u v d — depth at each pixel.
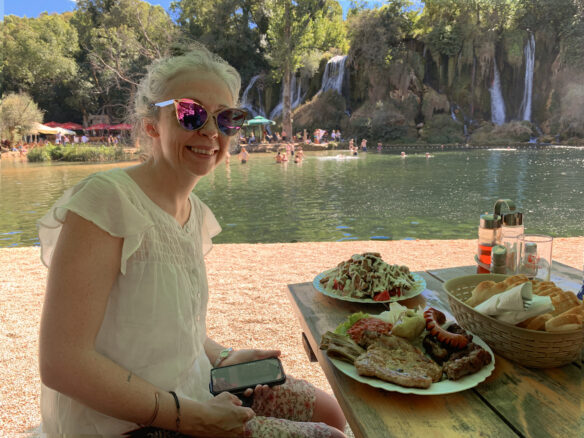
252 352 1.39
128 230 0.98
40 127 35.31
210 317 3.21
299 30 38.25
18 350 2.70
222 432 1.04
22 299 3.65
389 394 0.98
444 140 35.78
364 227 8.59
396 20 38.91
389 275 1.59
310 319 1.43
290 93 43.72
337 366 1.07
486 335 1.13
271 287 3.89
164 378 1.07
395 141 37.41
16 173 20.23
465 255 4.98
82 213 0.94
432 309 1.20
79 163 25.41
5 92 33.19
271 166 21.72
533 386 0.99
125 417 0.97
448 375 0.99
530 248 1.46
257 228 8.68
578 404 0.92
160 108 1.13
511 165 19.73
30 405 2.10
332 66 42.94
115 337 1.03
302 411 1.25
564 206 10.34
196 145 1.12
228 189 14.15
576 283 1.55
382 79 39.19
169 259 1.08
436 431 0.85
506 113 35.44
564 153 25.25
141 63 38.38
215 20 41.31
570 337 0.98
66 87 43.94
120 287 1.02
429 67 38.94
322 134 37.16
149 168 1.17
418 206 10.82
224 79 1.18
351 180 15.94
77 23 43.72
